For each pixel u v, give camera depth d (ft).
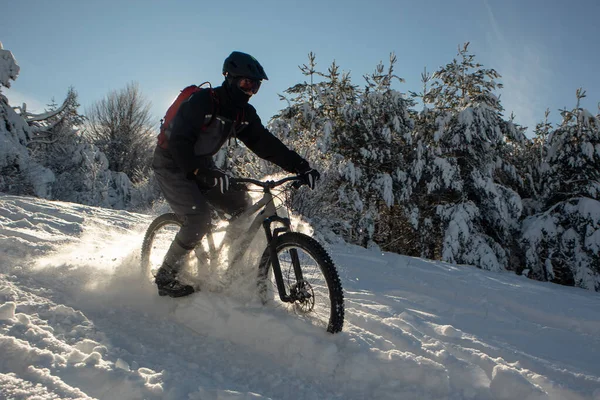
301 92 57.72
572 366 9.30
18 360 6.42
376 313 11.14
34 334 7.38
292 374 7.98
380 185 52.39
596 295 21.33
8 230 14.15
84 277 11.23
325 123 48.39
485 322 12.01
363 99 57.11
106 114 134.21
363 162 54.24
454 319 12.05
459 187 51.49
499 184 53.57
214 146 10.50
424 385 7.71
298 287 9.55
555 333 11.54
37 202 23.03
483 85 60.90
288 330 8.84
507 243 53.16
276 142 11.23
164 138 10.46
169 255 10.61
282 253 9.92
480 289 16.20
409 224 56.03
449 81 61.67
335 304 8.75
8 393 5.53
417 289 15.58
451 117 55.88
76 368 6.52
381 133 53.57
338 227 31.76
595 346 10.89
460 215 50.34
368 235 45.98
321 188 30.32
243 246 10.46
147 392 6.26
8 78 57.21
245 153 32.14
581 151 51.98
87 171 84.12
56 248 13.39
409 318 10.88
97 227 18.63
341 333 8.81
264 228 10.16
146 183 94.79
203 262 10.76
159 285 10.60
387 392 7.50
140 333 8.80
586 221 49.14
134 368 7.00
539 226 51.01
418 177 53.01
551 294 18.11
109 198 92.02
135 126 134.51
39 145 78.89
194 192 10.44
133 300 10.48
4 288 9.34
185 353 8.33
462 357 8.86
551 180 54.29
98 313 9.37
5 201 21.02
